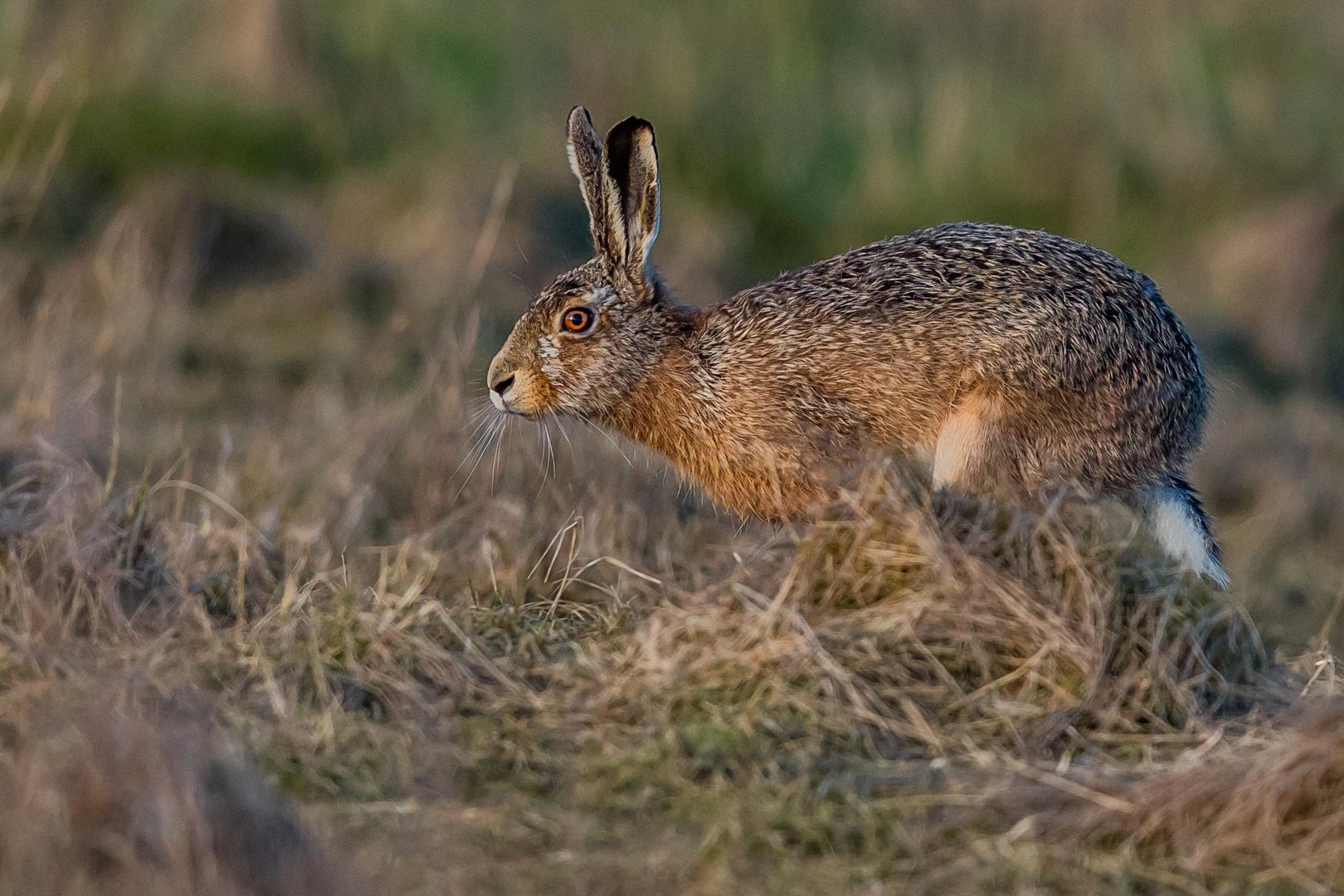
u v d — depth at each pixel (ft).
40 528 45.85
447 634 43.06
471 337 64.28
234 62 109.70
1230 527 77.41
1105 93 121.29
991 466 49.44
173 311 81.05
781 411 51.67
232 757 34.04
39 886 29.91
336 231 97.09
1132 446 50.52
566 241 99.81
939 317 50.14
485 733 38.19
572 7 121.80
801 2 123.03
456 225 96.27
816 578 42.86
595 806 35.24
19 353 68.44
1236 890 32.78
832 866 32.99
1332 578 68.90
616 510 57.41
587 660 41.81
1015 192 114.83
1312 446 87.86
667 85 117.29
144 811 30.89
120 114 100.78
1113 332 49.73
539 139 111.45
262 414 72.64
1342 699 37.60
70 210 89.86
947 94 118.93
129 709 36.27
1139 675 40.45
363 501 59.57
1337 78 125.18
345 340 82.99
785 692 38.96
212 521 52.80
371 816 34.37
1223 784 34.71
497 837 33.73
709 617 41.50
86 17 108.99
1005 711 39.37
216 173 98.48
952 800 35.22
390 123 111.24
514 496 57.52
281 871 30.81
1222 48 125.29
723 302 54.24
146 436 68.44
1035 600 41.50
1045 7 126.52
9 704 37.04
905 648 40.68
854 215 113.09
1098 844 34.14
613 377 53.72
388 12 115.96
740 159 114.42
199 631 41.98
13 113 97.45
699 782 36.45
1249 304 106.01
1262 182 117.80
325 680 39.83
